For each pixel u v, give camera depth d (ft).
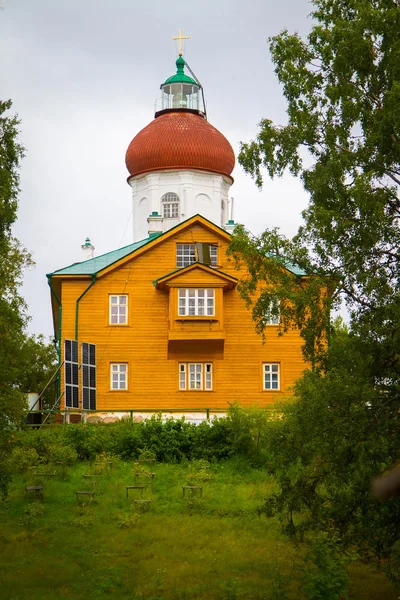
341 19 84.89
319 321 77.41
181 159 195.11
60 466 112.68
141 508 99.04
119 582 75.72
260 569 80.07
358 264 74.02
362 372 69.62
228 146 199.82
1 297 92.27
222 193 199.72
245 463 116.26
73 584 75.10
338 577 71.36
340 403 68.64
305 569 75.97
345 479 67.62
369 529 67.92
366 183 73.10
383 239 73.36
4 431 85.76
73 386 143.33
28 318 97.96
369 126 79.51
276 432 73.72
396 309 67.00
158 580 75.72
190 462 117.60
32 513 94.99
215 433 120.67
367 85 82.12
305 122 83.66
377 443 65.46
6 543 87.04
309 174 83.92
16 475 111.55
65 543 87.25
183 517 97.14
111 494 104.32
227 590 72.84
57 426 132.77
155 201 196.13
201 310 149.59
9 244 99.30
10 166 91.25
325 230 75.31
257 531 92.58
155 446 119.44
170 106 205.05
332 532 71.51
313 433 69.05
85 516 95.66
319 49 85.46
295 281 81.82
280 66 87.40
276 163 86.28
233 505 101.04
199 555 84.02
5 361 86.48
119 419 142.72
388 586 76.33
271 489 106.93
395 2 82.48
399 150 74.54
